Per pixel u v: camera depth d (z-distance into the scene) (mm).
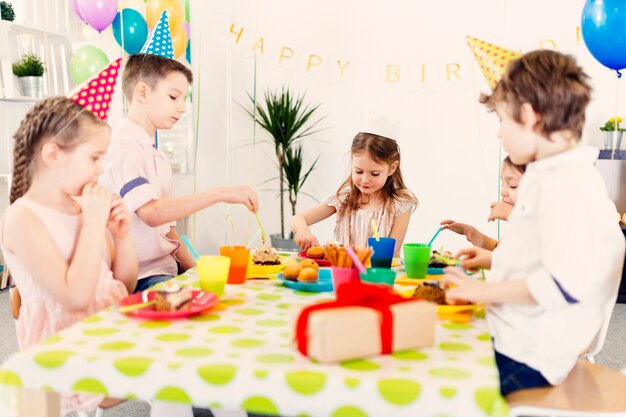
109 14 3062
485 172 3766
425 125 3805
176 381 735
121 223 1318
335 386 702
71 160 1143
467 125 3744
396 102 3809
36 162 1158
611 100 3629
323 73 3846
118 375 746
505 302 937
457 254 1318
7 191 3602
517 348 967
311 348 770
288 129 3574
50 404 853
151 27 3080
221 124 3854
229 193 1552
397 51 3756
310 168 3801
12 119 3592
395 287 1224
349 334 765
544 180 942
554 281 880
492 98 1023
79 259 1104
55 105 1146
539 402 938
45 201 1174
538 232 957
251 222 4000
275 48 3850
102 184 1651
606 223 947
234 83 3861
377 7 3742
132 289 1363
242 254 1263
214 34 3752
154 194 1589
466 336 894
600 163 3244
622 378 1118
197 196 1563
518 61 989
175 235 1898
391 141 2000
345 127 3867
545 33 3543
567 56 977
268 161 3957
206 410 1757
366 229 2021
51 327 1149
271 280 1323
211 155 3836
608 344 2545
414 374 722
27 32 3463
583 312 959
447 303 1026
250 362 752
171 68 1750
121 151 1646
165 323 935
